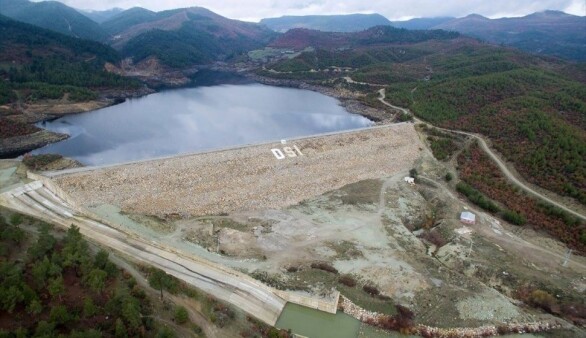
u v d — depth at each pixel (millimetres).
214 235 77625
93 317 49844
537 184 101875
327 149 116625
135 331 48969
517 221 89188
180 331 52250
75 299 52031
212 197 90938
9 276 50688
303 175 104625
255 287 63281
